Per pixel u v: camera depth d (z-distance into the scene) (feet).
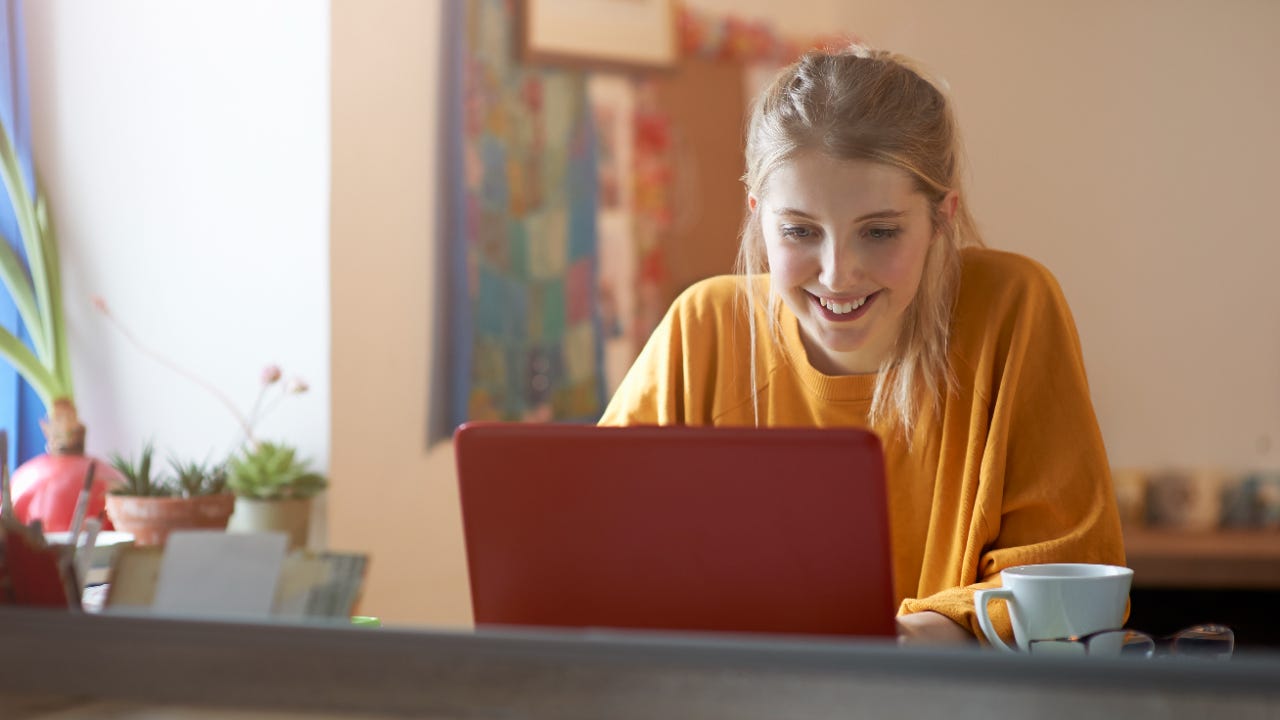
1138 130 14.57
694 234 12.30
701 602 3.02
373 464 9.36
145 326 9.29
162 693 2.46
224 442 9.16
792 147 4.28
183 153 9.24
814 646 2.15
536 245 10.73
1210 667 1.98
